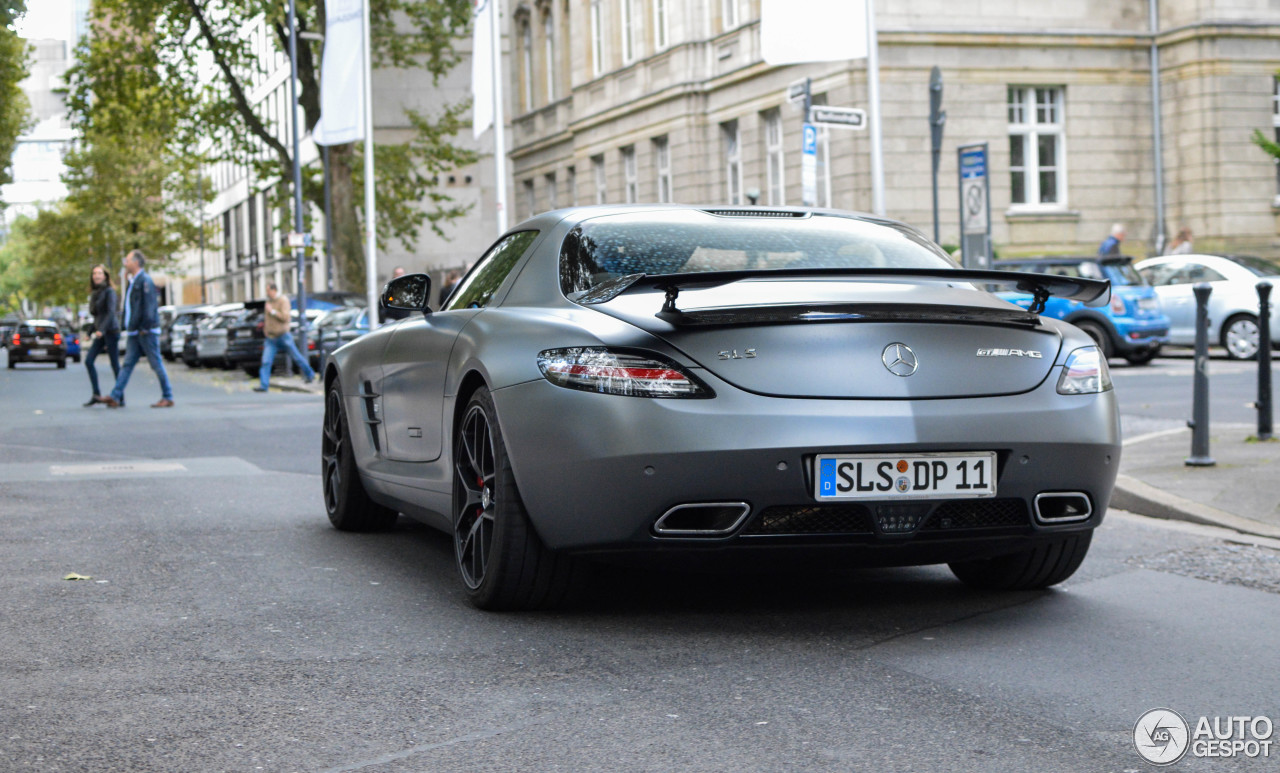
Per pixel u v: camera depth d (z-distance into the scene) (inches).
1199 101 1140.5
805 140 596.4
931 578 220.5
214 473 385.4
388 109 1983.3
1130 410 510.3
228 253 3321.9
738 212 212.7
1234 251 1139.9
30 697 152.5
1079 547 199.8
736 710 145.0
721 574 222.5
